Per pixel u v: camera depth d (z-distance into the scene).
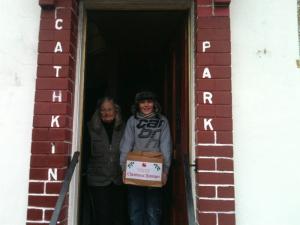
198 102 3.21
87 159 4.08
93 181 3.94
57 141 3.19
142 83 6.39
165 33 5.39
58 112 3.22
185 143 3.71
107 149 3.96
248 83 3.35
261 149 3.27
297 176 3.24
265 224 3.19
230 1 3.29
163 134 3.75
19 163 3.27
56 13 3.34
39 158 3.18
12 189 3.25
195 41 3.46
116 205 4.11
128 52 6.24
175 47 4.47
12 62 3.39
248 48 3.39
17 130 3.31
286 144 3.28
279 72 3.37
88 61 5.80
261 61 3.38
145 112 3.81
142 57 6.39
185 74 3.80
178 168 3.97
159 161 3.57
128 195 3.89
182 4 3.69
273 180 3.24
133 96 6.50
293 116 3.31
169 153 3.70
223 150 3.15
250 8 3.45
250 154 3.26
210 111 3.19
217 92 3.21
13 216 3.21
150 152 3.66
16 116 3.33
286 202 3.21
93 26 5.13
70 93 3.36
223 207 3.10
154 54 6.27
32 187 3.15
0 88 3.36
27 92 3.36
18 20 3.45
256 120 3.30
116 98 6.17
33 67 3.39
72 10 3.38
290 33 3.42
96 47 5.67
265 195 3.22
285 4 3.45
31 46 3.41
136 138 3.77
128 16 4.74
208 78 3.23
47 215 3.12
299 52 3.39
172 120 4.50
